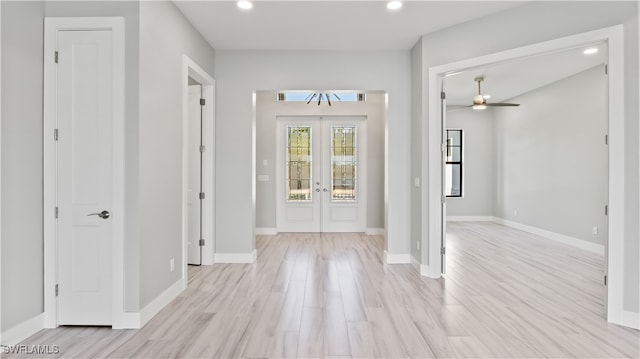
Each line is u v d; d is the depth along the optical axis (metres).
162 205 3.24
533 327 2.85
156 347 2.51
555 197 6.54
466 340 2.62
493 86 6.80
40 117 2.77
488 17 3.74
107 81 2.81
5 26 2.48
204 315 3.08
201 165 4.80
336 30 4.20
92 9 2.81
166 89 3.33
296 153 7.50
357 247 5.97
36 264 2.75
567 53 4.92
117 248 2.80
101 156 2.81
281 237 6.91
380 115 7.26
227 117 4.88
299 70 4.87
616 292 2.90
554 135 6.56
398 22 3.96
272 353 2.43
